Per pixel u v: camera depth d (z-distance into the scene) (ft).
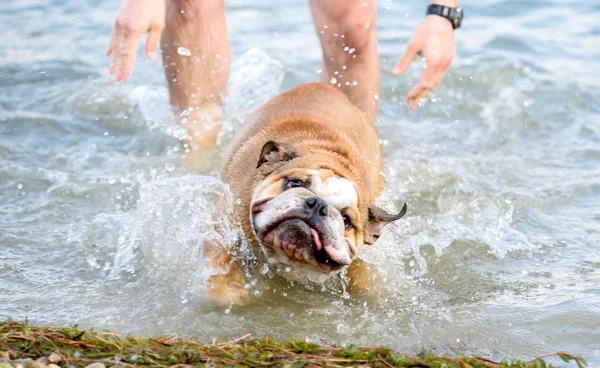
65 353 21.98
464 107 51.55
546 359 24.75
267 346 23.68
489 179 41.29
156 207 32.68
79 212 35.24
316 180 29.09
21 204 35.70
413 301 29.43
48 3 71.20
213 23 37.52
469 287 30.50
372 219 31.04
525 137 48.16
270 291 29.58
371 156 35.65
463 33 66.03
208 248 29.73
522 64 57.77
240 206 30.25
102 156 41.39
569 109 51.83
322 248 27.30
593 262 32.35
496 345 25.72
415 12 70.59
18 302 27.09
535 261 32.73
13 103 47.88
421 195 38.93
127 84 51.03
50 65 54.39
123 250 32.01
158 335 25.39
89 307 27.17
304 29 64.90
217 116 40.11
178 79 38.55
